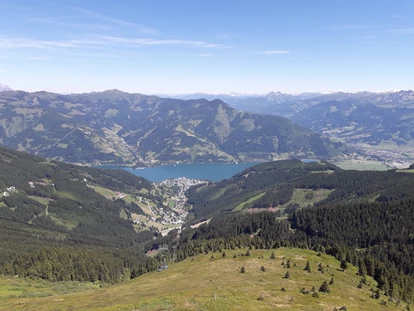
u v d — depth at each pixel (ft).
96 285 640.17
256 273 410.52
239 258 518.78
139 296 329.11
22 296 437.17
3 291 479.82
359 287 400.47
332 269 475.31
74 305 310.86
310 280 389.80
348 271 485.15
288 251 588.50
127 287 405.18
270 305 271.90
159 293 331.36
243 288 323.98
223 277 391.65
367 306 318.65
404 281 502.79
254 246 655.35
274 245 649.20
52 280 647.97
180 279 411.95
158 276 477.77
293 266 463.42
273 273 414.21
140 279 499.92
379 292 392.27
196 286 348.38
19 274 653.30
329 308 283.59
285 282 368.48
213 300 269.44
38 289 522.06
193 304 260.42
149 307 254.68
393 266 636.89
